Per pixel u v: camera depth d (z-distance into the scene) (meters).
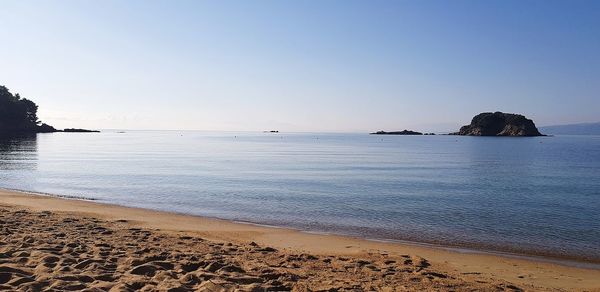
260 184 32.06
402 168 50.00
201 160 60.53
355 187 30.97
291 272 8.40
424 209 21.61
